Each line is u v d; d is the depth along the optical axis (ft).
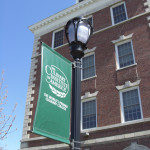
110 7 66.44
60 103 21.74
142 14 57.62
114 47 58.08
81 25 20.66
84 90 56.54
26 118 62.13
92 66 59.72
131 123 44.83
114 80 53.21
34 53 75.15
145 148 41.19
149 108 45.39
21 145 58.08
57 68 22.97
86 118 53.06
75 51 20.21
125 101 49.67
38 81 67.36
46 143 54.54
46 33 78.02
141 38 54.54
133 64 52.01
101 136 47.44
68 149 50.49
